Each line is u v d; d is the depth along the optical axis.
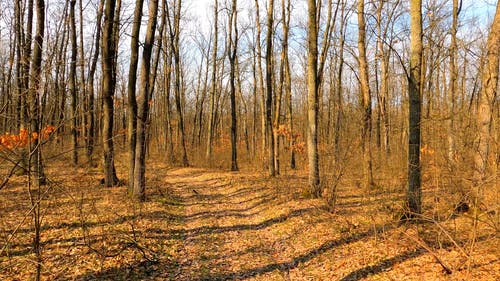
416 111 8.07
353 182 13.17
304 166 22.80
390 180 10.57
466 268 5.71
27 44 8.84
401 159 10.34
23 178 14.05
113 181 13.76
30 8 15.10
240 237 8.81
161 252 7.47
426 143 9.26
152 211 10.44
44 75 4.50
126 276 6.16
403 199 9.05
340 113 11.42
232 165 22.73
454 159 7.41
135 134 12.03
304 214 9.87
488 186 6.62
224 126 45.59
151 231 8.62
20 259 6.29
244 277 6.48
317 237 8.22
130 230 8.28
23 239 7.24
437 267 5.90
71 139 12.25
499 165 6.21
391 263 6.40
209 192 15.23
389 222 8.20
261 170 21.53
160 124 35.47
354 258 6.86
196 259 7.32
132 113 11.98
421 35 8.12
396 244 7.07
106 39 13.07
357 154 11.64
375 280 5.87
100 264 6.42
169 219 10.04
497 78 7.39
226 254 7.64
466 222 7.39
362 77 12.71
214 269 6.82
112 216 9.29
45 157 4.93
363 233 8.01
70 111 12.27
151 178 16.62
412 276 5.78
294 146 20.44
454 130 7.55
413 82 8.12
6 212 9.02
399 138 13.93
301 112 33.88
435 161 8.05
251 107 43.88
